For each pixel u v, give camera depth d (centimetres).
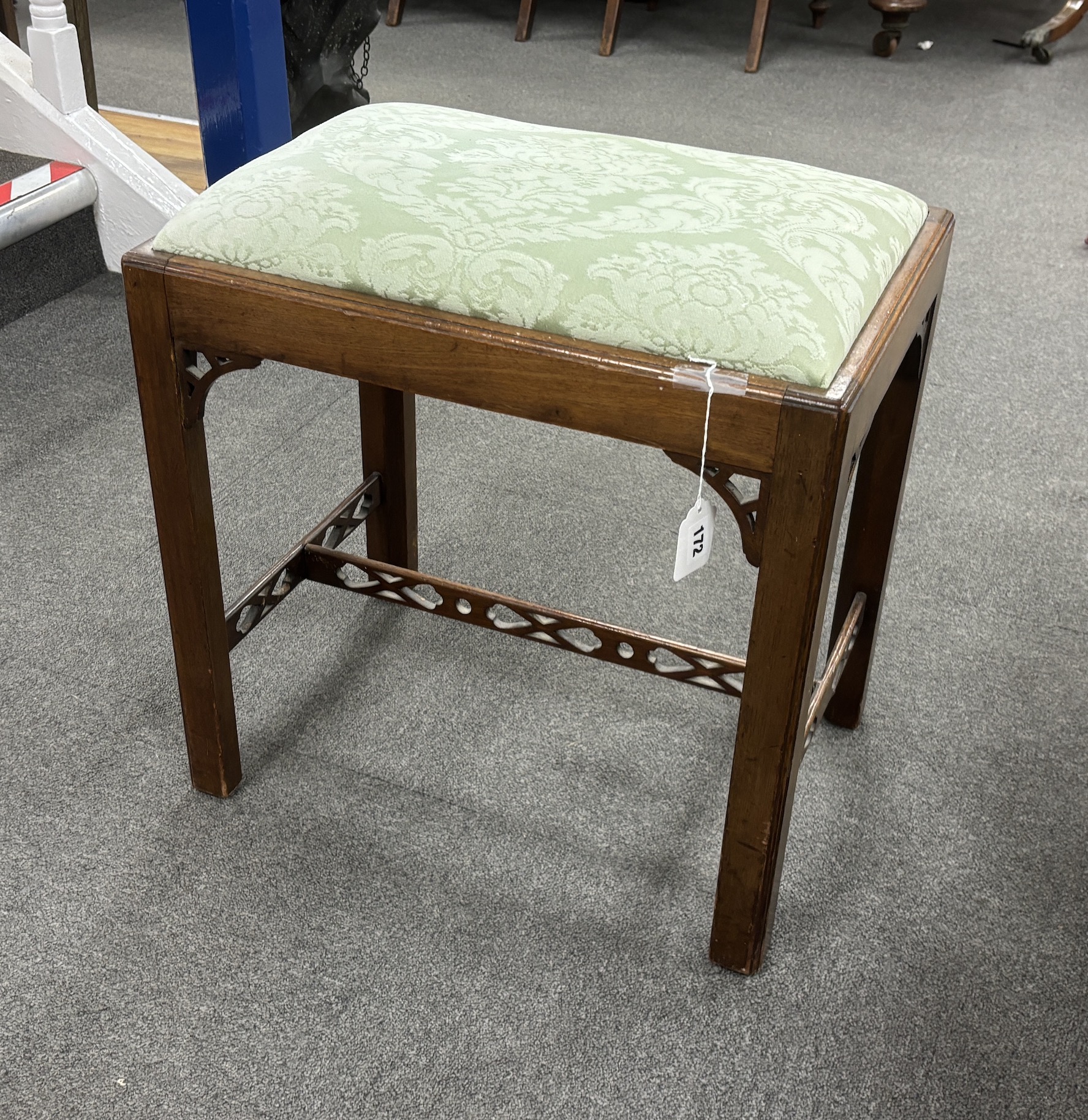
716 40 370
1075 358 201
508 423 179
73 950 100
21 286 199
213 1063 92
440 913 104
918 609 144
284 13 210
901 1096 91
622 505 162
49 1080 90
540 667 133
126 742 121
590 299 78
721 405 76
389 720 125
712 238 82
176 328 90
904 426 105
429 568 147
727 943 99
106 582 143
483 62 342
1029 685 133
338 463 167
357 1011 96
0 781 116
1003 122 309
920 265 90
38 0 196
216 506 157
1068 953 103
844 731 126
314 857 109
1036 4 412
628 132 295
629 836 113
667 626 140
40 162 207
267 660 132
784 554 80
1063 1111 90
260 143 175
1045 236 245
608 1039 94
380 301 83
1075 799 118
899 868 111
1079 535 158
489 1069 92
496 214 84
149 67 315
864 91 329
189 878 107
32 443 168
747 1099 90
